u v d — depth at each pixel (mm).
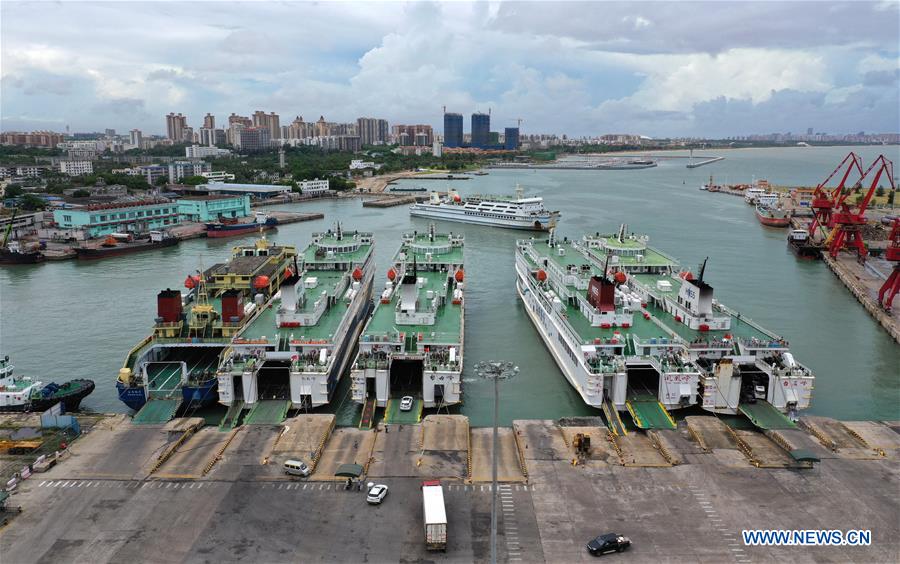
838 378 94688
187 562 49469
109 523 54375
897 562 49719
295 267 102438
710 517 55375
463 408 82125
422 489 57469
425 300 99438
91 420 74562
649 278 114500
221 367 79562
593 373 77438
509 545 51469
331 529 53594
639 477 61812
